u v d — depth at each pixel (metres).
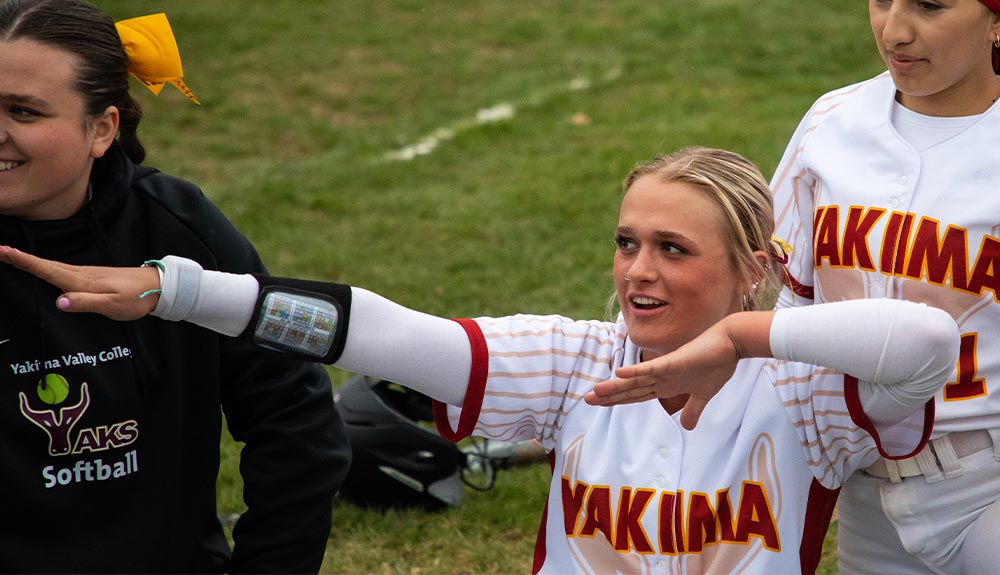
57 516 3.15
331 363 3.22
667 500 3.25
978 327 3.76
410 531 6.21
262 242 10.15
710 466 3.28
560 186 11.34
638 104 13.91
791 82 14.62
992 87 3.88
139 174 3.41
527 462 6.88
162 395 3.28
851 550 4.11
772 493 3.25
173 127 13.10
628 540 3.26
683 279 3.17
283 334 3.14
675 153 3.38
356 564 5.92
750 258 3.22
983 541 3.75
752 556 3.21
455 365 3.29
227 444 7.02
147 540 3.26
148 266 3.04
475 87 14.78
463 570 5.89
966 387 3.76
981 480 3.79
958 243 3.75
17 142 3.03
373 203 11.04
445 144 12.75
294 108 13.89
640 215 3.21
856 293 3.91
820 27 16.62
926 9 3.65
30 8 3.11
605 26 17.11
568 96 14.26
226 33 16.27
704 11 17.50
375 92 14.51
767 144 12.17
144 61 3.45
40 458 3.15
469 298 9.05
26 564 3.12
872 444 3.31
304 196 11.18
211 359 3.37
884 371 3.00
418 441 6.32
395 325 3.24
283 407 3.43
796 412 3.29
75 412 3.16
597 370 3.38
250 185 11.45
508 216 10.66
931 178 3.84
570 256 9.79
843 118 4.09
